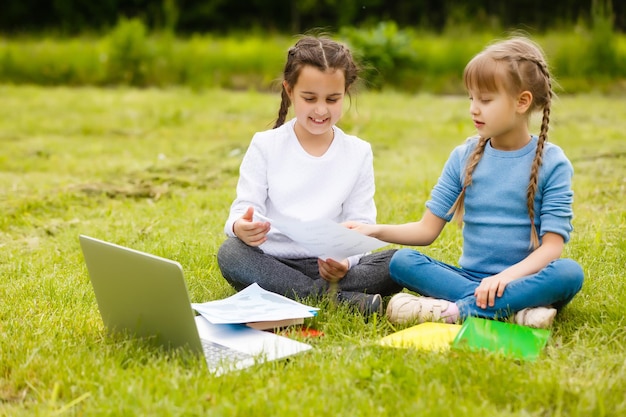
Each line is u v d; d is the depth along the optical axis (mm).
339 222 2846
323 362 2041
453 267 2641
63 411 1805
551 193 2492
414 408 1750
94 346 2205
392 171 5484
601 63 11805
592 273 2920
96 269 2285
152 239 3672
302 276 2676
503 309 2381
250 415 1749
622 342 2230
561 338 2262
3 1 19188
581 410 1753
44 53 12406
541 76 2490
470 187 2619
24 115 8625
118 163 5914
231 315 2342
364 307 2521
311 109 2629
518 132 2553
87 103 9750
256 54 12422
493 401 1837
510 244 2549
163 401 1776
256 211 2746
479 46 12141
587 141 6773
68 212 4332
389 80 11594
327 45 2688
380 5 19047
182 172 5531
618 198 4379
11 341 2244
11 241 3727
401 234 2697
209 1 19688
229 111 9109
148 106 9539
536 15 18266
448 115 8836
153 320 2162
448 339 2215
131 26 12148
